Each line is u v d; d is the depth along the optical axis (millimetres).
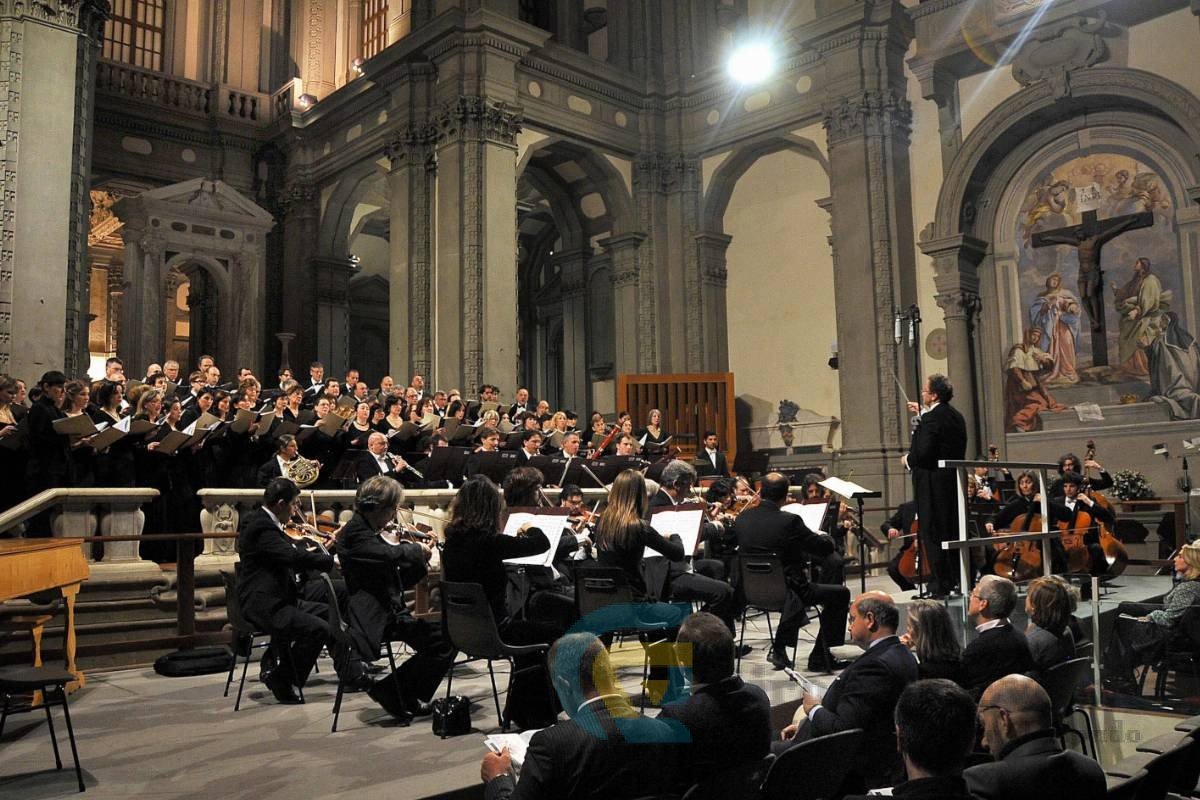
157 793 3857
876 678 4020
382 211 21406
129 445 8633
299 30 21188
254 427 9781
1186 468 12633
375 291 25781
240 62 20469
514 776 3260
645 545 5715
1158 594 7211
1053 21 14148
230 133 19844
